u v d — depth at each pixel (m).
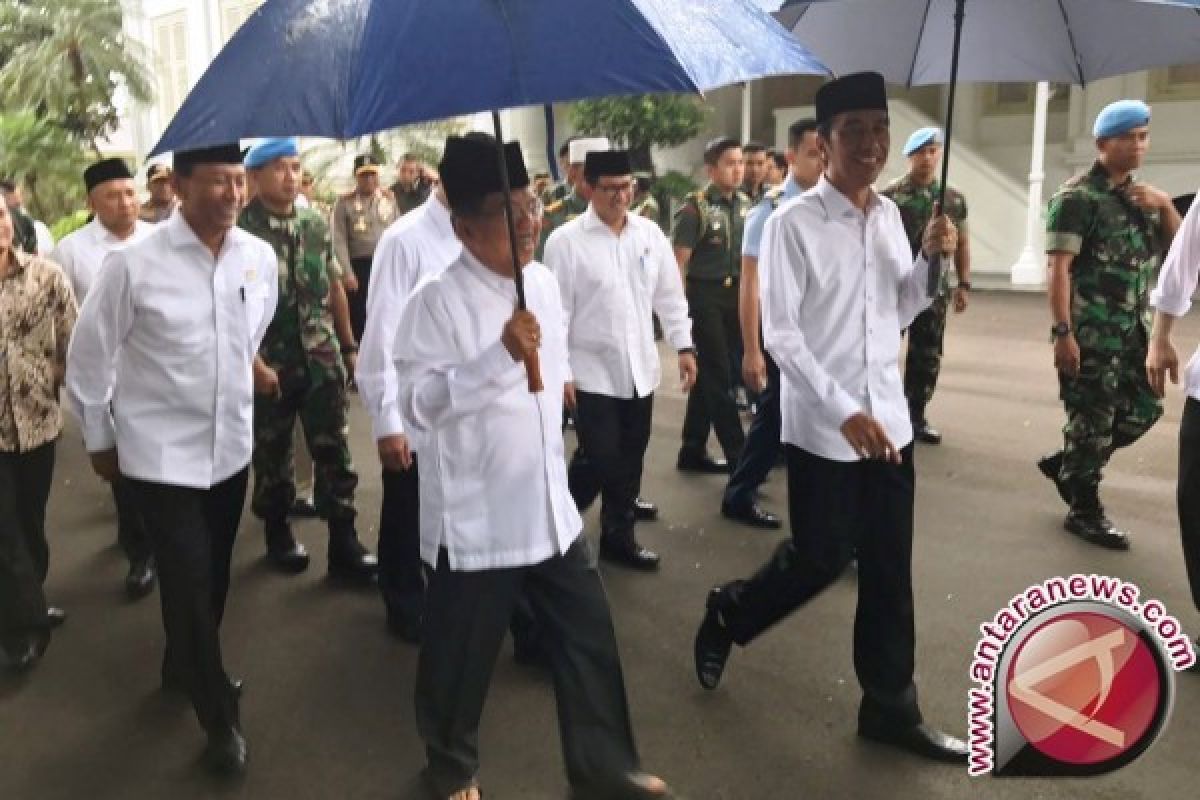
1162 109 13.74
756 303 4.64
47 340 3.65
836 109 2.73
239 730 3.11
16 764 3.07
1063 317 4.34
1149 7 3.01
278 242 4.11
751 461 4.89
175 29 16.94
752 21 2.23
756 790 2.83
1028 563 4.32
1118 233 4.24
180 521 2.94
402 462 3.43
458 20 1.93
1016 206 14.12
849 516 2.86
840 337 2.82
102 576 4.55
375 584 4.33
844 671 3.48
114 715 3.35
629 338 4.24
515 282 2.38
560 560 2.61
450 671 2.62
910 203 5.66
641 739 3.09
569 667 2.60
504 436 2.48
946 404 7.18
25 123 11.40
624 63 1.89
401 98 1.90
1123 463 5.68
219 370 3.00
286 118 2.00
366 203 7.92
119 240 4.53
